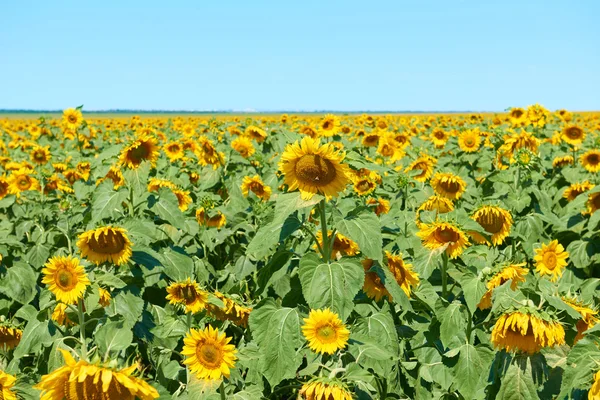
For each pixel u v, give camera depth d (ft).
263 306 14.08
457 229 15.74
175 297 15.69
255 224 26.48
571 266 24.06
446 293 16.88
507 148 31.60
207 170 32.76
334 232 14.61
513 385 12.58
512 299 12.53
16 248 24.21
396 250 19.16
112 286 15.65
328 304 13.11
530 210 27.84
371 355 13.24
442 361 14.80
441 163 41.57
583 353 11.39
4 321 16.79
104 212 18.53
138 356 15.80
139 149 20.44
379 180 28.81
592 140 52.31
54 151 55.01
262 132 41.47
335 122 44.78
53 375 9.01
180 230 23.43
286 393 16.28
